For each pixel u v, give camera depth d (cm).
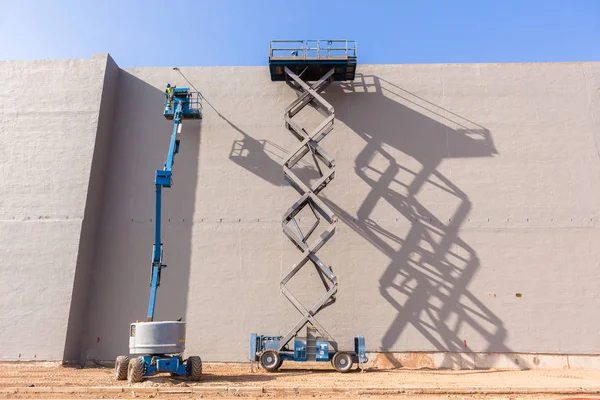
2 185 2361
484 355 2266
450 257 2389
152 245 2420
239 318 2327
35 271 2238
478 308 2323
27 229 2297
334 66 2480
